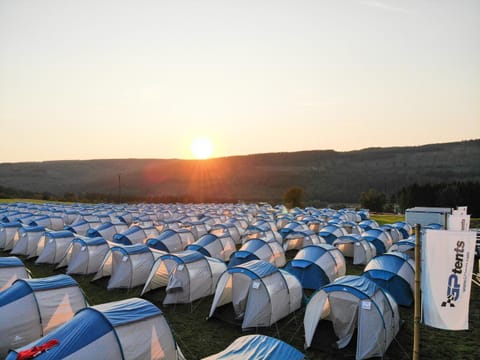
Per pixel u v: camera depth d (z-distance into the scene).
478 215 61.00
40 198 97.94
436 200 66.75
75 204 71.62
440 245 7.78
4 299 10.80
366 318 11.12
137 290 17.36
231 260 20.22
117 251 18.19
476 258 24.58
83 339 8.07
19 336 10.40
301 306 15.00
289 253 27.55
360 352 10.79
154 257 18.41
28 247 24.64
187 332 12.73
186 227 32.22
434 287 7.82
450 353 11.45
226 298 14.41
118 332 8.43
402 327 13.32
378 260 16.78
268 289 13.22
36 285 11.34
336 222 35.69
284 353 7.31
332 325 12.94
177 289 15.24
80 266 19.84
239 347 7.55
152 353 8.84
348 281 12.17
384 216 63.28
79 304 11.69
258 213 54.59
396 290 15.63
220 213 53.88
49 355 7.59
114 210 51.69
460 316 7.64
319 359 10.99
